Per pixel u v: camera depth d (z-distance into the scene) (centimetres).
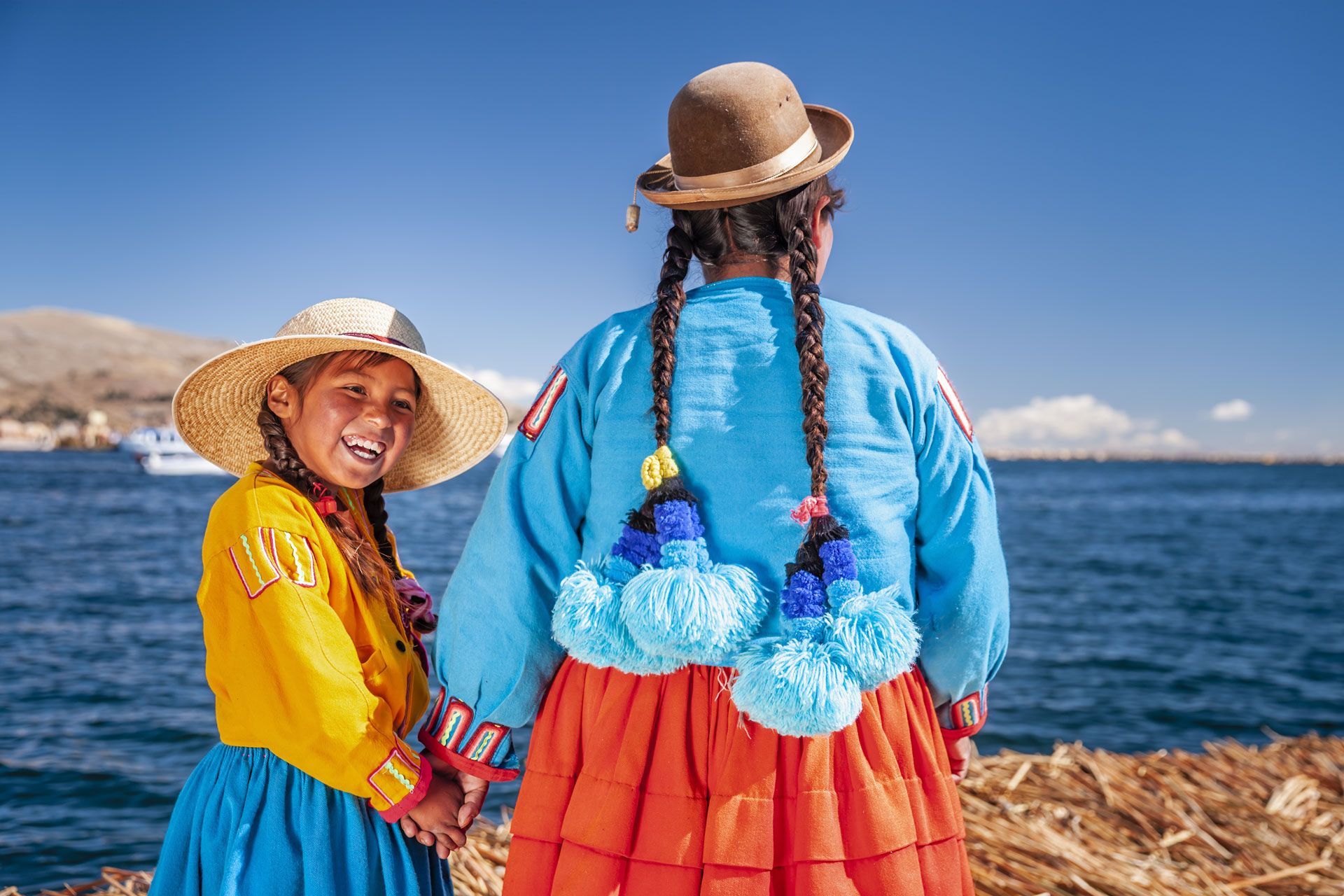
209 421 227
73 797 659
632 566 167
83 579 2036
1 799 652
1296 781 414
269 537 188
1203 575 2730
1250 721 1023
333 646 184
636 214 193
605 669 176
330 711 179
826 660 155
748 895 156
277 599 183
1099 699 1105
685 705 167
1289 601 2145
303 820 182
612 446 176
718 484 167
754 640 163
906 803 165
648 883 161
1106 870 312
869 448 168
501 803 576
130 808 642
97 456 15912
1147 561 3164
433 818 190
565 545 184
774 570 166
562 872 167
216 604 188
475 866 310
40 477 8219
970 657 182
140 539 3048
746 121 170
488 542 184
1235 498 9519
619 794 165
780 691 153
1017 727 970
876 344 173
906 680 177
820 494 162
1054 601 2092
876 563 167
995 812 362
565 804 175
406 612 219
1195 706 1085
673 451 169
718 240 184
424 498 6353
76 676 1071
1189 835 355
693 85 175
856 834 160
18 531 3338
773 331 171
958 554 178
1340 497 10306
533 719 196
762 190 171
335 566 195
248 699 184
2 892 485
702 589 156
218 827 183
